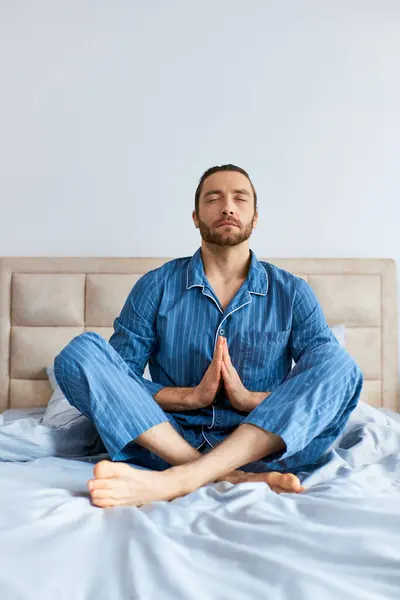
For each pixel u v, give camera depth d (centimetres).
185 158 259
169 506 108
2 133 256
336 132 262
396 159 263
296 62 263
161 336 159
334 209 261
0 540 89
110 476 112
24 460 152
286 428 128
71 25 258
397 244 261
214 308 158
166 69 260
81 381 134
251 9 262
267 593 73
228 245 157
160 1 259
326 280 250
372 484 127
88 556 85
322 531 91
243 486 117
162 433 133
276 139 261
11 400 241
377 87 263
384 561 80
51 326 244
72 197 257
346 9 263
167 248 258
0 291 244
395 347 251
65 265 247
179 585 74
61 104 258
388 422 180
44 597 72
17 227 255
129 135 258
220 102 261
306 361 143
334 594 72
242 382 156
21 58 258
